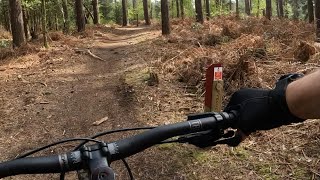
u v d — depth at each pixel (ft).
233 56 23.65
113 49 46.60
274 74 22.31
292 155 13.53
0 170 3.21
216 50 28.07
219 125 3.12
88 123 19.11
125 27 118.01
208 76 15.16
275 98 2.66
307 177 12.20
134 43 52.01
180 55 29.40
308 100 2.43
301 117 2.56
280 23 55.11
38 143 17.31
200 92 21.62
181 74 24.45
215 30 51.98
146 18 138.92
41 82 27.43
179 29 63.72
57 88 25.61
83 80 27.89
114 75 28.73
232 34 41.83
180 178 13.15
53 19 91.45
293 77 2.75
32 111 20.97
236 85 20.75
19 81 27.94
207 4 108.68
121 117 19.34
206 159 14.01
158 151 14.88
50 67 33.55
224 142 3.27
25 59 37.78
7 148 16.93
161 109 19.75
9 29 106.22
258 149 14.24
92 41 57.77
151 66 28.68
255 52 25.63
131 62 33.37
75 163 3.31
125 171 13.87
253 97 2.95
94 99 22.58
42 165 3.26
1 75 30.68
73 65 34.50
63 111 20.89
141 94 22.16
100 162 3.29
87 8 134.00
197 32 53.16
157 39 48.52
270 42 30.53
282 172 12.64
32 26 85.40
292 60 25.50
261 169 12.96
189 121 3.29
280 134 15.07
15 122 19.57
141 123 18.28
